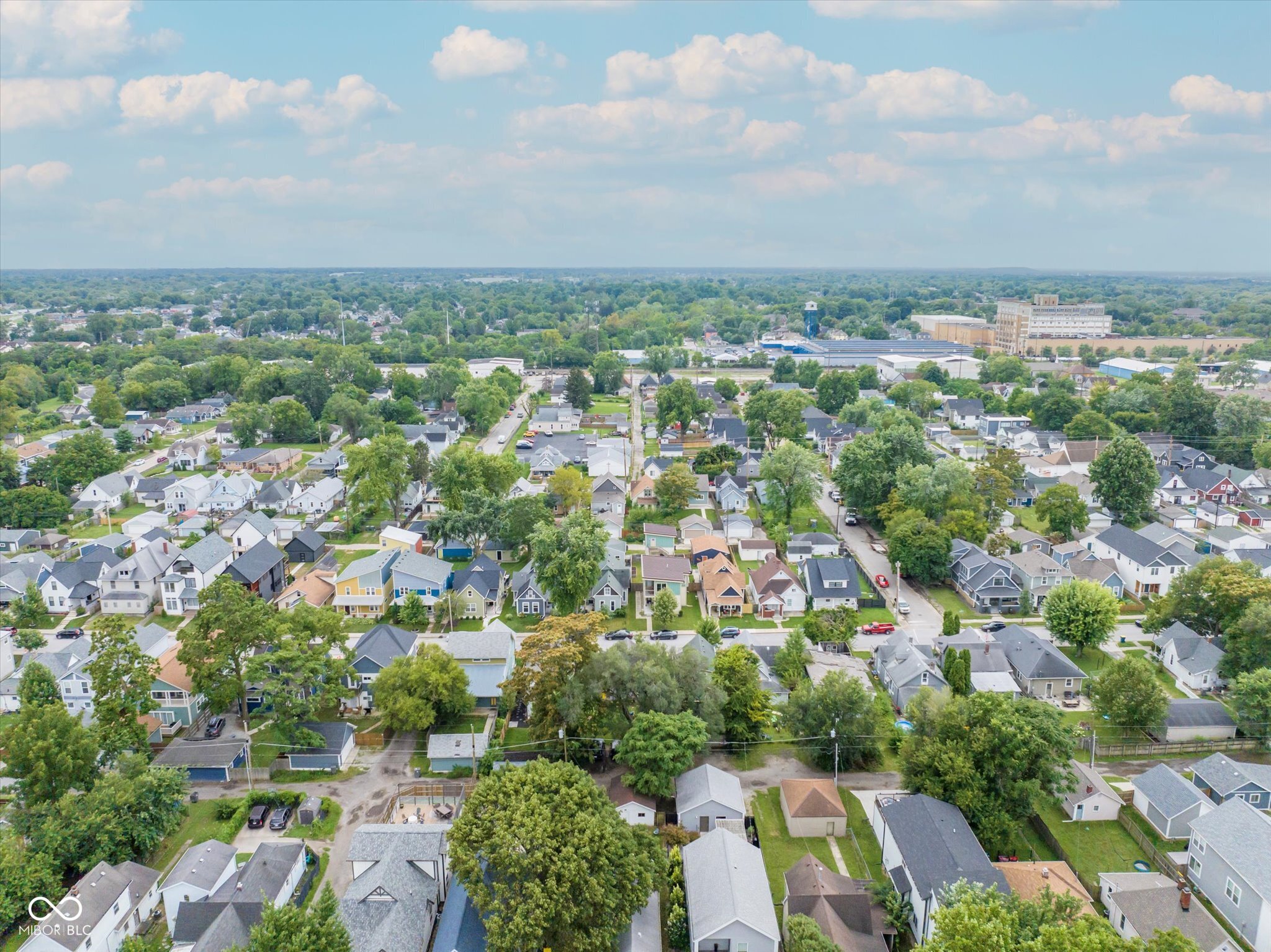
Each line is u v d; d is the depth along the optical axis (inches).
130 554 4653.1
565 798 2036.2
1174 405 6791.3
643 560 4190.5
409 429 7322.8
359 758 2856.8
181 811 2459.4
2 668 3368.6
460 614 3964.1
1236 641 3147.1
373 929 1978.3
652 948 2005.4
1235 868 2089.1
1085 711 3100.4
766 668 3243.1
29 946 1884.8
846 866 2321.6
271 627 3038.9
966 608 4030.5
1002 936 1572.3
